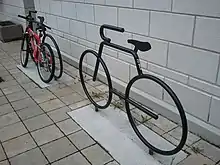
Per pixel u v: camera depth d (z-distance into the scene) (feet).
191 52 6.83
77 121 8.25
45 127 7.98
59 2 12.90
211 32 6.17
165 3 7.11
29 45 12.45
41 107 9.24
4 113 8.90
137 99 9.28
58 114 8.72
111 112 8.75
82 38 11.93
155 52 7.98
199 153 6.61
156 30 7.70
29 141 7.32
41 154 6.79
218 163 6.25
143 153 6.70
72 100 9.71
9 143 7.26
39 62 11.50
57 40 14.38
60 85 11.10
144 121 8.13
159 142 7.09
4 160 6.61
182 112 5.56
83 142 7.21
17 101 9.77
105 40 7.56
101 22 10.16
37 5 15.64
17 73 12.70
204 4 6.11
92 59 11.62
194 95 7.13
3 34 19.02
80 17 11.53
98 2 9.92
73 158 6.60
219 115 6.62
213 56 6.31
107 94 10.11
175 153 5.95
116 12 9.12
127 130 7.71
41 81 11.52
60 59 11.07
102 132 7.63
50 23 14.64
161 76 8.04
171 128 7.72
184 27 6.80
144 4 7.80
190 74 7.07
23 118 8.55
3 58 15.28
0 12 24.26
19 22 19.90
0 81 11.71
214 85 6.52
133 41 6.53
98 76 11.34
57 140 7.33
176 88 7.63
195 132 7.34
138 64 6.56
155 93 8.50
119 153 6.72
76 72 12.55
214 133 6.77
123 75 9.79
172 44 7.31
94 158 6.57
